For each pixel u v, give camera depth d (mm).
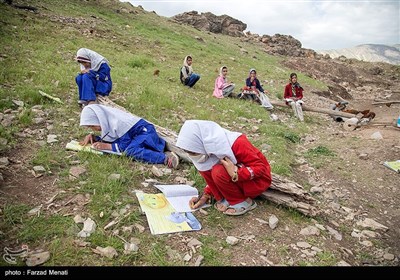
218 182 3430
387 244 3555
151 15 28266
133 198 3631
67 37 11898
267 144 6016
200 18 37000
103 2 24438
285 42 41031
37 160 4016
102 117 4488
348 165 5621
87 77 5961
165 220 3320
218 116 7324
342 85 24453
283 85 14766
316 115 10242
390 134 7508
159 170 4277
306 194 3791
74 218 3123
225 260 2893
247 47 32219
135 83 8414
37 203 3318
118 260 2730
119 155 4449
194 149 3357
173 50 16141
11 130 4664
